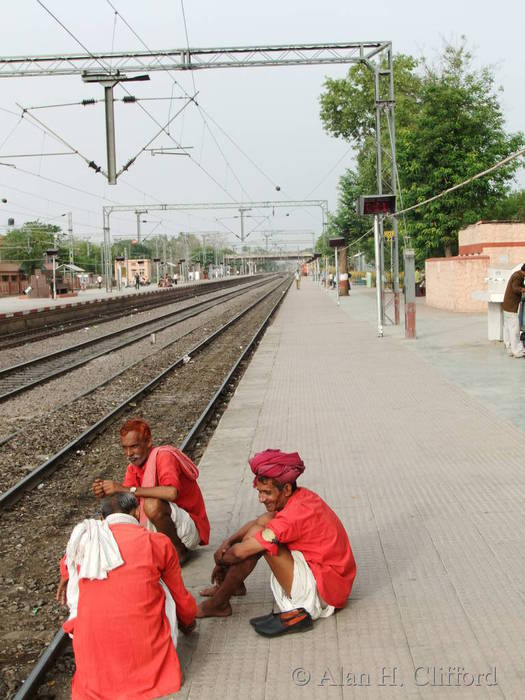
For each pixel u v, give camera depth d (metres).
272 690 3.72
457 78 33.53
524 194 46.09
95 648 3.79
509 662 3.79
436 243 34.06
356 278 76.75
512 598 4.51
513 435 8.62
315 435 9.28
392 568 5.10
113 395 14.72
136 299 52.34
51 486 8.59
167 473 5.21
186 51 21.61
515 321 15.13
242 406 11.59
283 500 4.43
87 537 3.91
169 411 13.18
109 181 21.42
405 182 34.28
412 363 15.20
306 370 15.16
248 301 52.72
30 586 5.85
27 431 11.43
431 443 8.48
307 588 4.33
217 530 6.17
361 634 4.21
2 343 25.08
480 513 6.05
